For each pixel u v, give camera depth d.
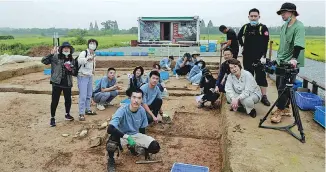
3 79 11.77
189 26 26.27
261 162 3.95
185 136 6.03
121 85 10.58
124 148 5.29
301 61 5.23
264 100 6.56
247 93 5.75
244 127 5.24
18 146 5.36
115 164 4.70
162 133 6.13
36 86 10.08
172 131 6.20
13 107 7.58
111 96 7.73
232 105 5.80
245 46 6.62
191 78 10.75
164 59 14.54
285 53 5.24
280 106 5.34
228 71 7.00
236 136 4.82
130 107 4.64
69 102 6.54
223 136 5.45
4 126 6.30
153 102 6.16
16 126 6.31
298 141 4.63
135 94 4.53
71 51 6.23
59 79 6.16
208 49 21.45
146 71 14.34
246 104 5.75
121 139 4.76
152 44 27.05
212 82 7.71
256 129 5.15
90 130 6.08
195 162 4.89
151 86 6.00
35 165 4.72
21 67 13.27
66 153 5.12
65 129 6.17
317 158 4.06
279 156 4.12
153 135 6.05
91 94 7.06
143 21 26.95
